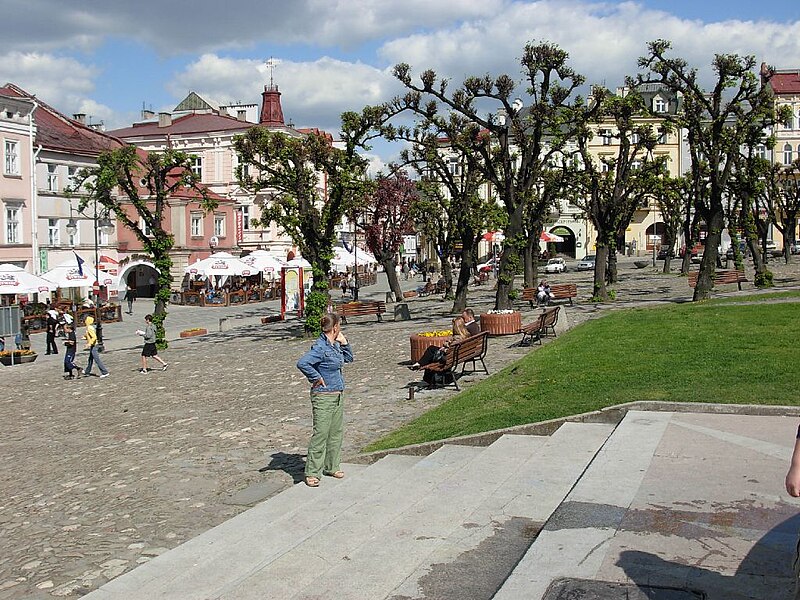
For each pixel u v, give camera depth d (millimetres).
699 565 5758
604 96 32000
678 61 32594
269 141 31812
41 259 59219
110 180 32969
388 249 53781
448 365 17312
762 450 8648
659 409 10797
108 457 14312
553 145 32375
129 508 10844
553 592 5402
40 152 59875
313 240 33125
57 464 14172
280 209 32656
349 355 10867
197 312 57188
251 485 11625
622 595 5320
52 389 24500
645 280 56938
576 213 95312
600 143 87500
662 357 15070
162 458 13781
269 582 6566
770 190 60562
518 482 8430
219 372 25125
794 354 14227
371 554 6906
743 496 7188
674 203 63562
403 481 9500
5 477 13477
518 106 52594
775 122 32625
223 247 76562
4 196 55625
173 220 70562
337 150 31875
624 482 7668
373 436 13883
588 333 20312
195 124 83188
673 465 8188
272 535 8164
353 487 9812
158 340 33281
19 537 9977
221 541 8320
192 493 11383
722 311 22422
